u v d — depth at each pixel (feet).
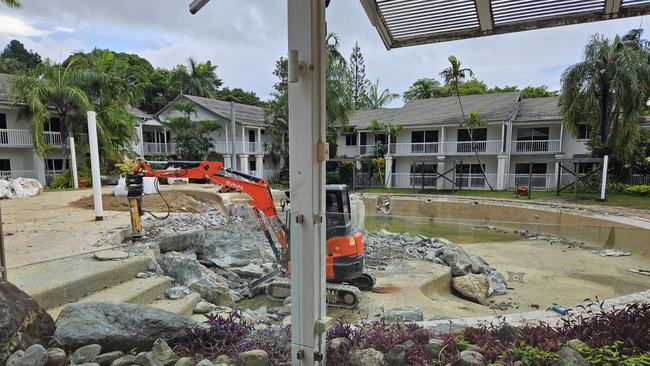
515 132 73.51
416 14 8.85
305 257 6.47
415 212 57.52
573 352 6.91
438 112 80.43
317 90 6.07
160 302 12.77
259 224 16.33
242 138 85.35
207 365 6.99
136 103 72.69
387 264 22.67
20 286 10.50
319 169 6.30
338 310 15.57
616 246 22.00
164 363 7.23
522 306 17.19
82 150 57.57
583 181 60.18
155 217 24.99
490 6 8.34
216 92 124.67
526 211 48.11
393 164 83.05
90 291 12.14
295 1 5.86
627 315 8.50
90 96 59.98
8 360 6.47
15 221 24.45
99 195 24.81
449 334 8.07
